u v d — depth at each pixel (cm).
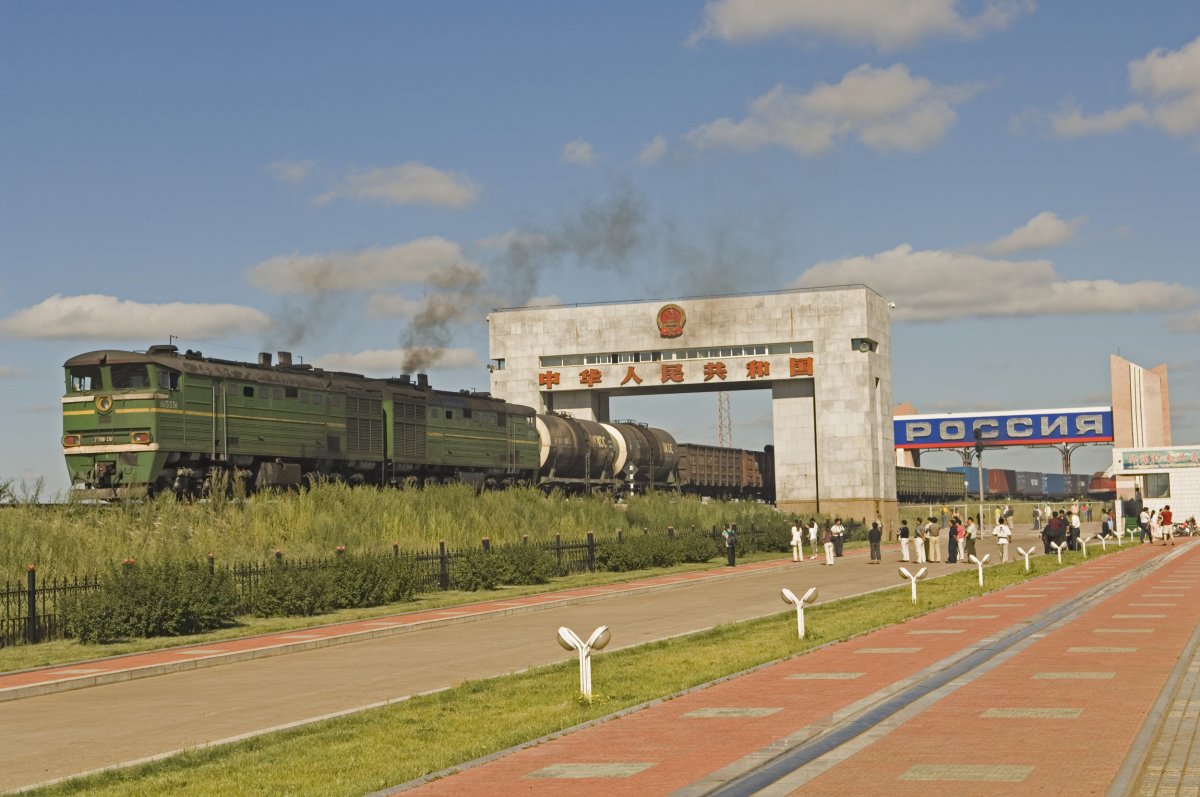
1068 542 6394
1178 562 4847
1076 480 18988
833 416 8431
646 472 8350
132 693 2056
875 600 3388
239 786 1213
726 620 2995
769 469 11106
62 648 2623
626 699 1653
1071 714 1394
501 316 9019
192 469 4384
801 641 2311
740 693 1670
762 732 1358
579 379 8825
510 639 2736
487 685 1886
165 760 1378
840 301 8450
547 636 2769
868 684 1697
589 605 3622
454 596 3853
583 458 7431
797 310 8525
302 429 4909
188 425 4294
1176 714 1394
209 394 4406
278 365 5025
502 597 3788
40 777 1368
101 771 1327
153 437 4134
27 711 1884
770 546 6662
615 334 8812
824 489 8419
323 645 2708
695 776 1139
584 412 8900
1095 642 2120
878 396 8656
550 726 1448
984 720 1371
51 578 3238
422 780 1177
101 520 3791
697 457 9188
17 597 2795
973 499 14400
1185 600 3002
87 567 3353
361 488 4981
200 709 1839
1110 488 18288
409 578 3719
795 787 1072
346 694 1948
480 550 4219
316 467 5094
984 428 12769
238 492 4356
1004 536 5300
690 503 7300
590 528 5884
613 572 4962
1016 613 2772
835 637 2358
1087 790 1031
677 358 8756
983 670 1788
